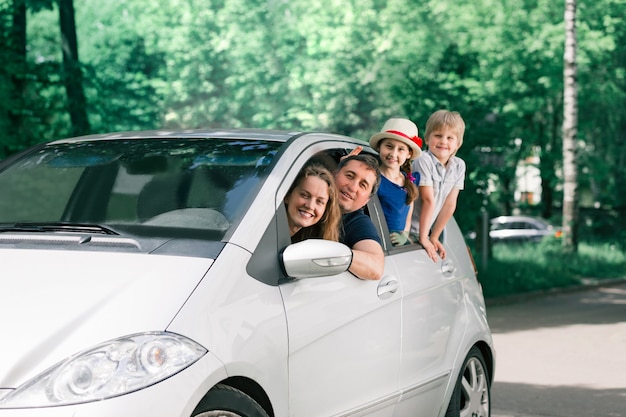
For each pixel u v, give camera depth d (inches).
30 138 831.7
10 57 831.1
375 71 1203.2
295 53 1235.2
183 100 1177.4
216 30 1189.7
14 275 164.9
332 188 196.7
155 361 149.7
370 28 1230.9
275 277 179.6
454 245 273.1
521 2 1327.5
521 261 1094.4
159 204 190.2
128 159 205.9
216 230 178.9
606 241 1596.9
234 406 161.5
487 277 929.5
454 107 968.3
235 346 162.2
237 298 168.2
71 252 172.1
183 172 196.9
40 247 175.2
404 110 979.3
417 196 246.7
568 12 1224.8
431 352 236.4
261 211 183.8
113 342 149.2
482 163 962.7
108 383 145.3
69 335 149.9
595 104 1724.9
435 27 1225.4
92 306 155.6
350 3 1231.5
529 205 2055.9
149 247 172.9
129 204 193.3
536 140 1763.0
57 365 145.8
